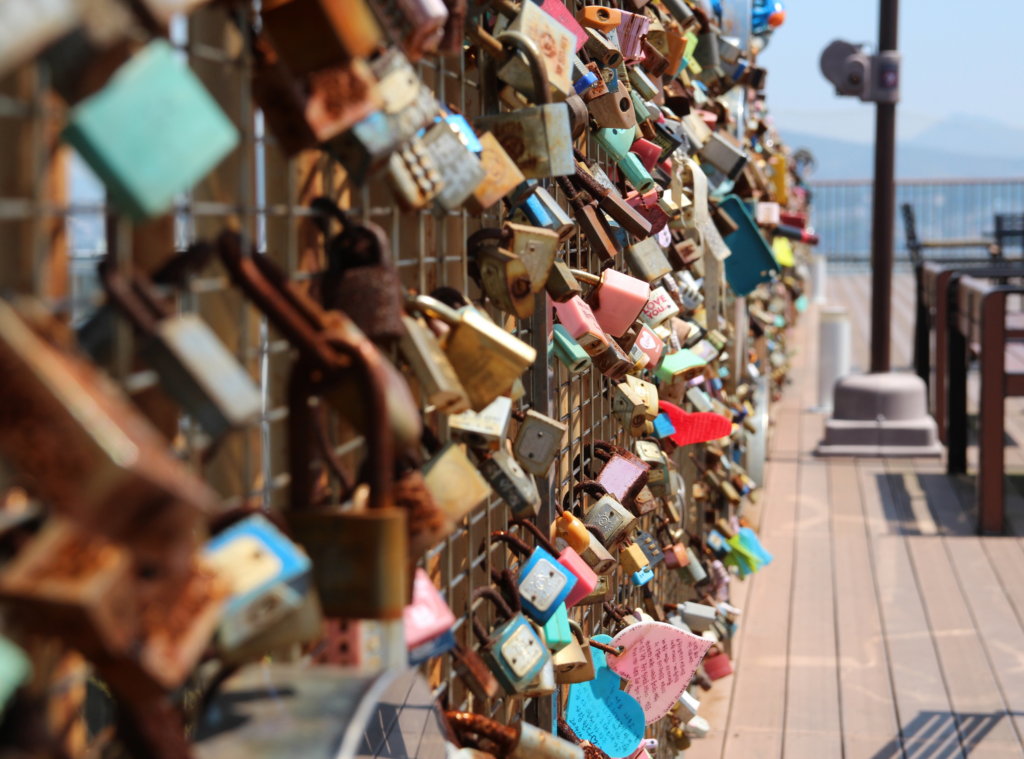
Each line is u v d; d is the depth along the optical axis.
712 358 2.75
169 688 0.59
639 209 2.00
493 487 1.24
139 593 0.57
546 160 1.28
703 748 3.23
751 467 6.03
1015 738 3.24
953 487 6.60
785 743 3.25
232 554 0.71
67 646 0.56
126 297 0.64
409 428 0.86
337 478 0.91
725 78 3.28
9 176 0.61
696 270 2.72
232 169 0.84
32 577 0.53
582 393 1.96
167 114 0.61
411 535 0.89
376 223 1.12
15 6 0.53
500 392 1.08
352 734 0.73
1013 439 8.19
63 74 0.59
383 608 0.81
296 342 0.79
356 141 0.89
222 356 0.67
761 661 3.94
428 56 1.16
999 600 4.55
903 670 3.81
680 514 2.76
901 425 7.47
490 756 1.19
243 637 0.71
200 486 0.57
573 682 1.61
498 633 1.33
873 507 6.18
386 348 0.97
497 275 1.25
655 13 2.27
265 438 0.92
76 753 0.73
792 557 5.25
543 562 1.44
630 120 1.78
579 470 1.99
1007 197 19.92
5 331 0.53
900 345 13.15
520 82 1.30
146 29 0.61
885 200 7.58
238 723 0.75
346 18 0.80
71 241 0.69
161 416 0.75
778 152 7.32
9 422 0.53
